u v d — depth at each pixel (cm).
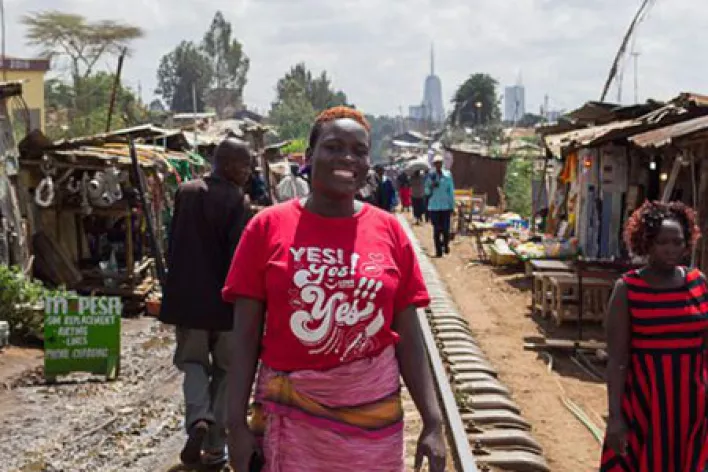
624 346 440
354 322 301
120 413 770
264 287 310
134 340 1105
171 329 1180
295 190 1753
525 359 1045
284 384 305
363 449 303
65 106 5062
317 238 307
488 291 1548
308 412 303
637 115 1602
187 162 1677
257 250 311
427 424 318
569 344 1073
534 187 2662
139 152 1451
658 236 427
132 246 1316
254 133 3130
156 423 740
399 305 321
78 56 4841
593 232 1482
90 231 1406
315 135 320
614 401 439
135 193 1324
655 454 433
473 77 9881
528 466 656
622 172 1438
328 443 301
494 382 900
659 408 430
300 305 301
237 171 598
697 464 432
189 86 11538
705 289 439
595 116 1736
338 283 302
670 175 1130
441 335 1125
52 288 1284
